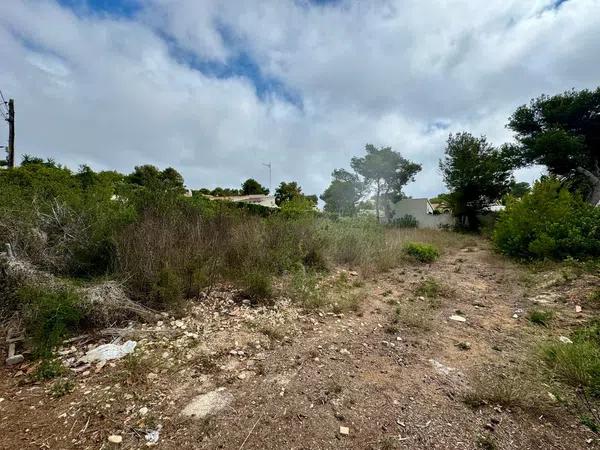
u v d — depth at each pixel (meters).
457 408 2.31
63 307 3.17
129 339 3.21
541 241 7.36
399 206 26.83
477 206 20.59
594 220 7.33
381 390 2.52
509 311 4.50
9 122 11.52
